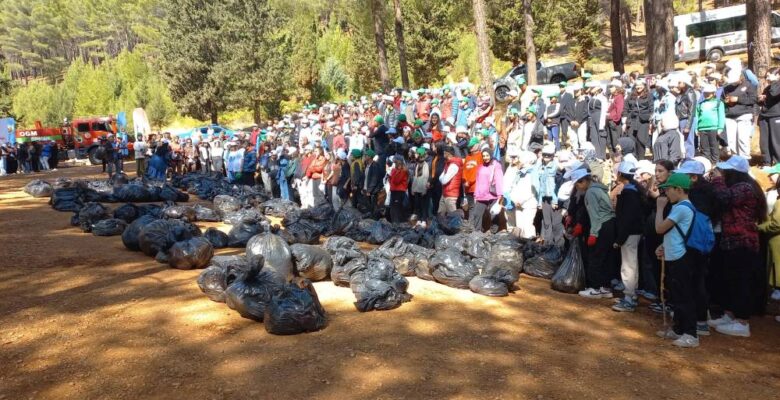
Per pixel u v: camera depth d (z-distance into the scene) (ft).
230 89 138.10
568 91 46.42
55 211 44.83
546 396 15.67
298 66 151.94
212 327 20.33
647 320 22.31
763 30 48.52
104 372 16.98
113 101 203.00
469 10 116.06
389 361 17.67
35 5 371.56
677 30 99.81
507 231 33.04
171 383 16.25
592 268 24.73
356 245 28.86
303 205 48.06
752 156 43.60
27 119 218.38
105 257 29.78
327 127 57.16
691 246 19.36
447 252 27.04
